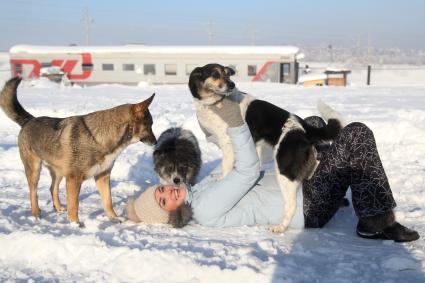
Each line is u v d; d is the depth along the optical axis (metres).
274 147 4.35
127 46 25.42
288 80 24.28
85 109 11.17
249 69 24.25
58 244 3.34
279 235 3.69
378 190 3.43
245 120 4.62
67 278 3.00
